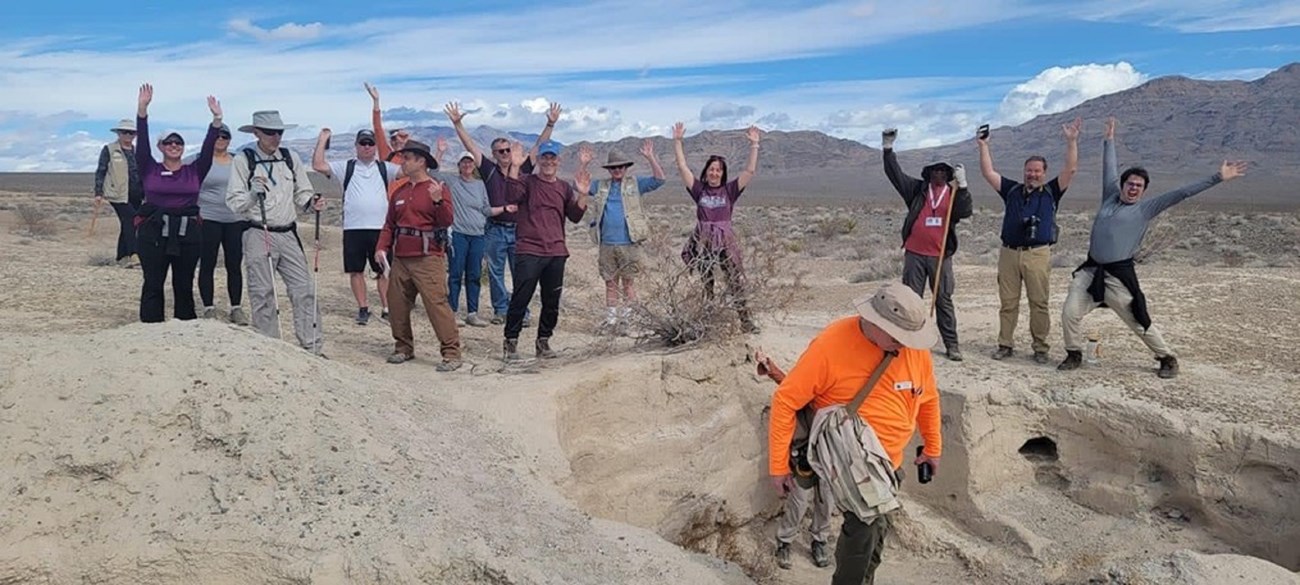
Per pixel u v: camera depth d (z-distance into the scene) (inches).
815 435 205.8
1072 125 354.3
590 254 808.3
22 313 371.9
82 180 3348.9
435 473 225.5
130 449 209.0
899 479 214.7
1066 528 319.3
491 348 374.3
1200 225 1403.8
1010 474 338.6
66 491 202.7
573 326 438.0
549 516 225.9
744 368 357.1
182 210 343.3
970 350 396.8
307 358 262.8
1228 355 377.1
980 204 2541.8
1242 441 295.0
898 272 740.7
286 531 194.7
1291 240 1211.9
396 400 263.4
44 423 211.2
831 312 506.9
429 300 319.0
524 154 413.4
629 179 377.4
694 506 327.0
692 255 354.0
